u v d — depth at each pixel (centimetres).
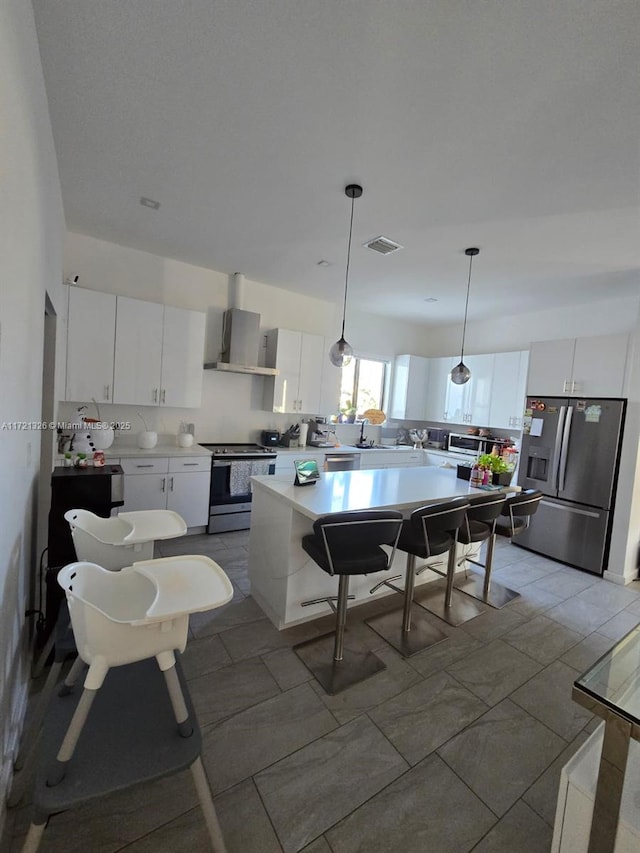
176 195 267
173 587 111
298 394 483
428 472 368
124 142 212
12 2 109
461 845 131
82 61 159
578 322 474
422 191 243
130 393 368
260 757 159
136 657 103
